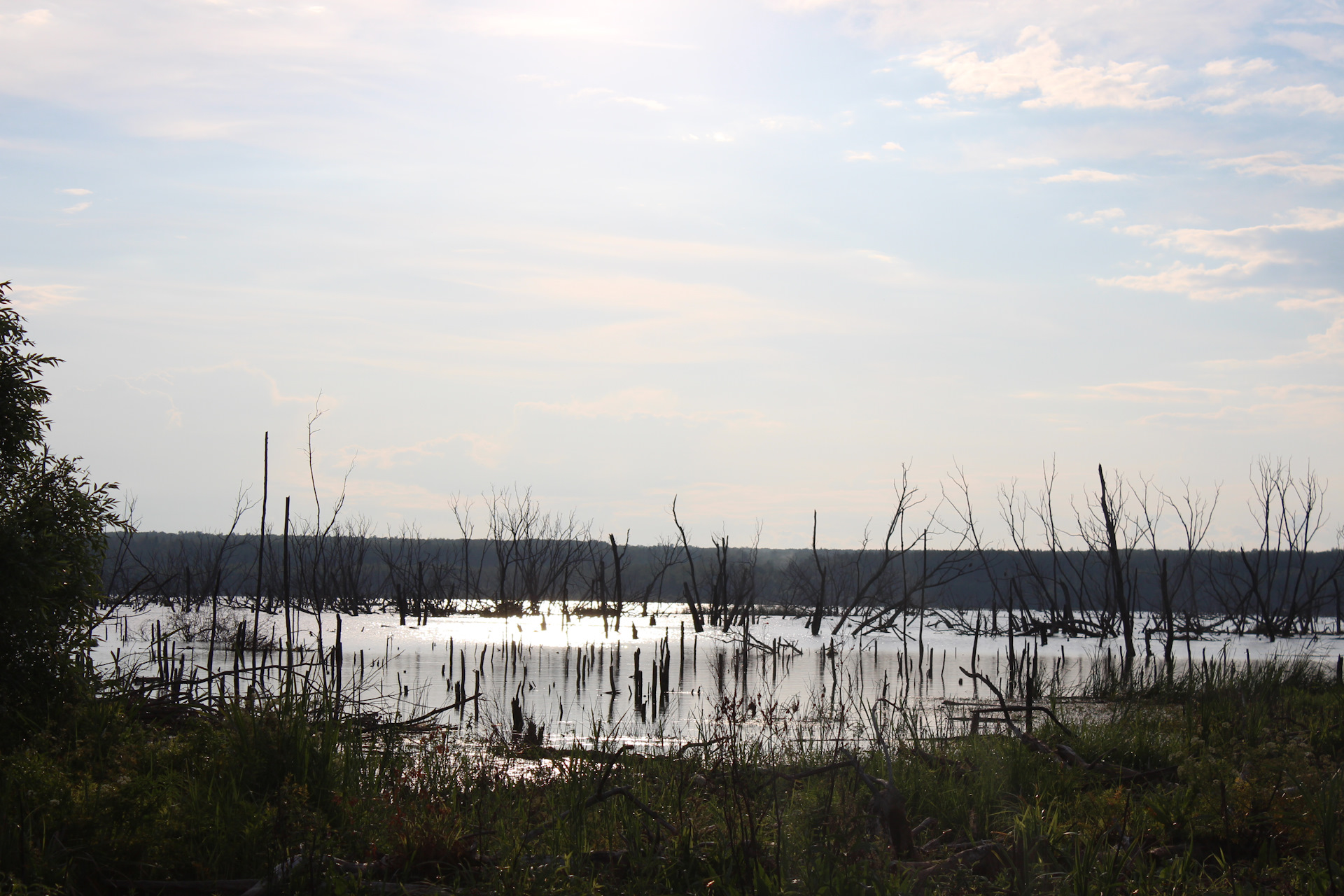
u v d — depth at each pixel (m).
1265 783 8.76
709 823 8.46
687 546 56.94
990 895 6.84
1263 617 58.59
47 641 10.48
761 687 27.52
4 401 10.57
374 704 19.09
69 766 8.77
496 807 9.20
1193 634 53.78
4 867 6.39
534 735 15.64
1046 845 7.63
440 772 10.39
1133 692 22.58
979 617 52.03
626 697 25.06
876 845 7.35
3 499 10.60
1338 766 11.09
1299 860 7.50
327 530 47.69
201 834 7.32
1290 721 15.46
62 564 10.34
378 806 8.52
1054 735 13.48
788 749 12.95
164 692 14.57
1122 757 11.99
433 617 63.81
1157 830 8.41
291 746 9.00
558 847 7.77
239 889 6.61
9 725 9.70
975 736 12.73
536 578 72.56
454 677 29.03
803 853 7.16
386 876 7.00
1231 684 21.59
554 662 35.69
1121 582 44.94
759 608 73.44
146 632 38.78
